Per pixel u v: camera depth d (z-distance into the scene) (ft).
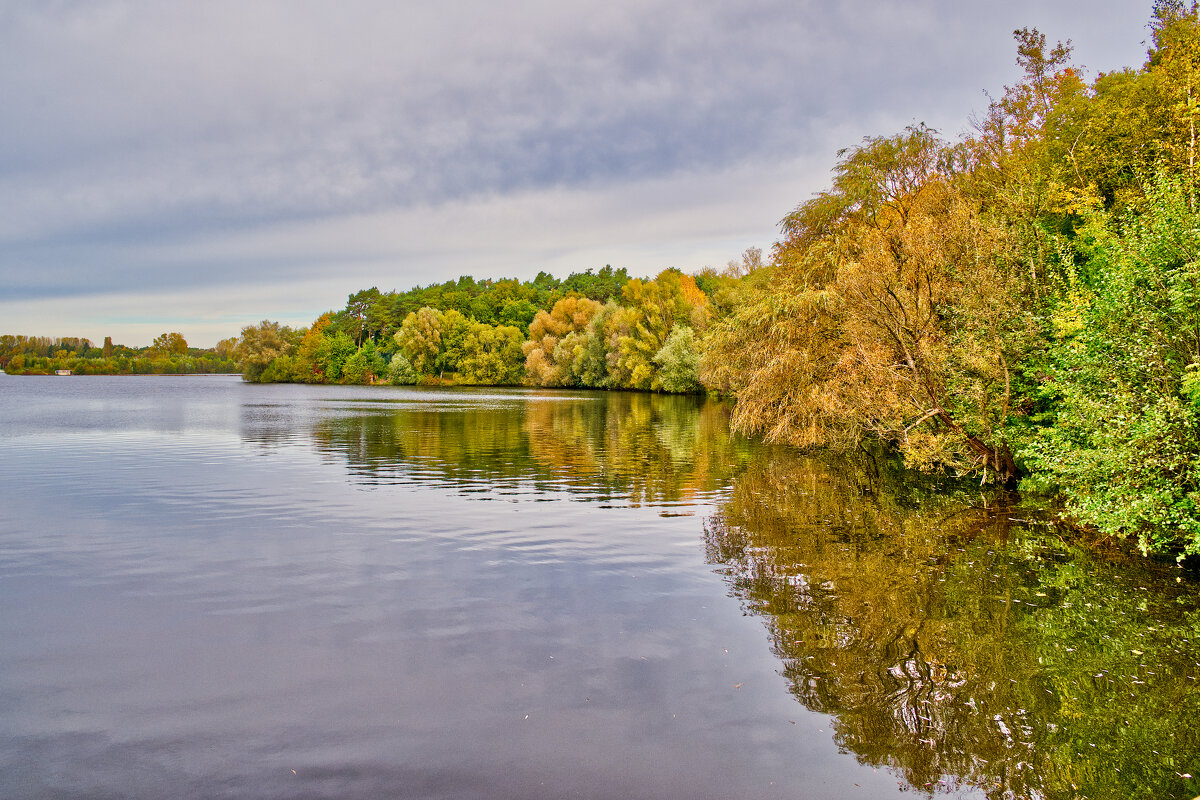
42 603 35.47
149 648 29.96
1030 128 94.94
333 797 19.74
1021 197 64.03
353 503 60.90
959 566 41.47
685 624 32.58
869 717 24.27
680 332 223.10
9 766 21.40
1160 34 82.64
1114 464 39.63
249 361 428.56
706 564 42.19
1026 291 61.62
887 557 43.55
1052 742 22.77
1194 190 42.86
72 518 54.65
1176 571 40.50
